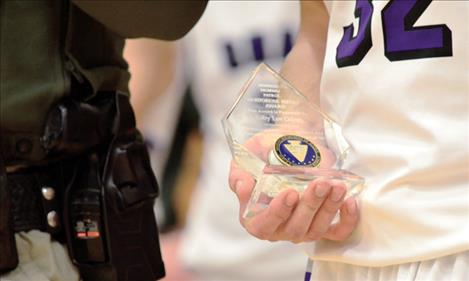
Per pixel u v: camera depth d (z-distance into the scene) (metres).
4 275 2.96
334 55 2.93
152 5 2.98
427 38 2.65
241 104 2.83
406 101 2.68
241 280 5.27
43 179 3.10
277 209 2.68
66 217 3.10
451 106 2.62
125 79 3.30
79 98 3.12
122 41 3.31
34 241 3.03
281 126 2.82
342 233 2.86
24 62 3.05
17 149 3.06
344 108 2.88
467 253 2.61
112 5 2.96
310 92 3.22
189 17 3.06
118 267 3.11
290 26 5.11
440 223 2.62
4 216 2.91
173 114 6.01
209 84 5.31
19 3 3.05
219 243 5.29
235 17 5.19
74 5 3.09
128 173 3.10
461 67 2.61
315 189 2.63
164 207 6.14
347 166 2.83
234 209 5.26
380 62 2.75
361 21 2.82
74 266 3.13
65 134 3.02
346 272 2.95
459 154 2.60
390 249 2.74
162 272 3.25
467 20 2.59
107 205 3.08
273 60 5.16
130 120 3.18
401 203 2.68
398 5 2.70
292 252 5.16
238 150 2.76
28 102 3.04
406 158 2.67
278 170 2.68
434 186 2.65
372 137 2.78
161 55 5.84
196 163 6.08
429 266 2.67
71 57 3.09
